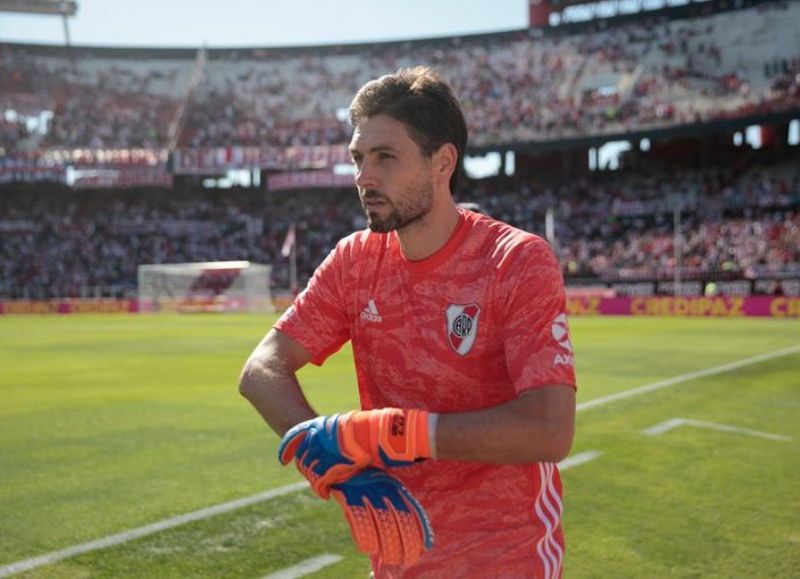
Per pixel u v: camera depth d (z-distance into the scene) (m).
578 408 9.23
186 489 5.73
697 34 46.16
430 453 1.66
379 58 53.84
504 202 47.16
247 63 54.62
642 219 43.06
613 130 44.41
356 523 1.71
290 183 47.31
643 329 24.38
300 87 53.50
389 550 1.71
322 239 48.75
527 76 49.16
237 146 51.06
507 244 1.89
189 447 7.32
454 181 1.95
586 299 35.44
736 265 35.91
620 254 39.94
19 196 50.06
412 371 2.00
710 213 41.22
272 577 3.97
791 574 4.04
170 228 49.97
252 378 2.04
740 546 4.45
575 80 47.75
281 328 2.12
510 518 1.97
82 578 3.96
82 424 8.64
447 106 1.86
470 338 1.91
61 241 48.78
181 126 50.59
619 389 10.87
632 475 6.06
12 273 47.12
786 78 41.62
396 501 1.71
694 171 45.03
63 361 16.31
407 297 1.98
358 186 1.87
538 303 1.80
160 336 23.89
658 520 4.93
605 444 7.18
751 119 40.66
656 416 8.69
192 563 4.18
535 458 1.68
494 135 47.31
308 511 5.11
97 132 50.78
